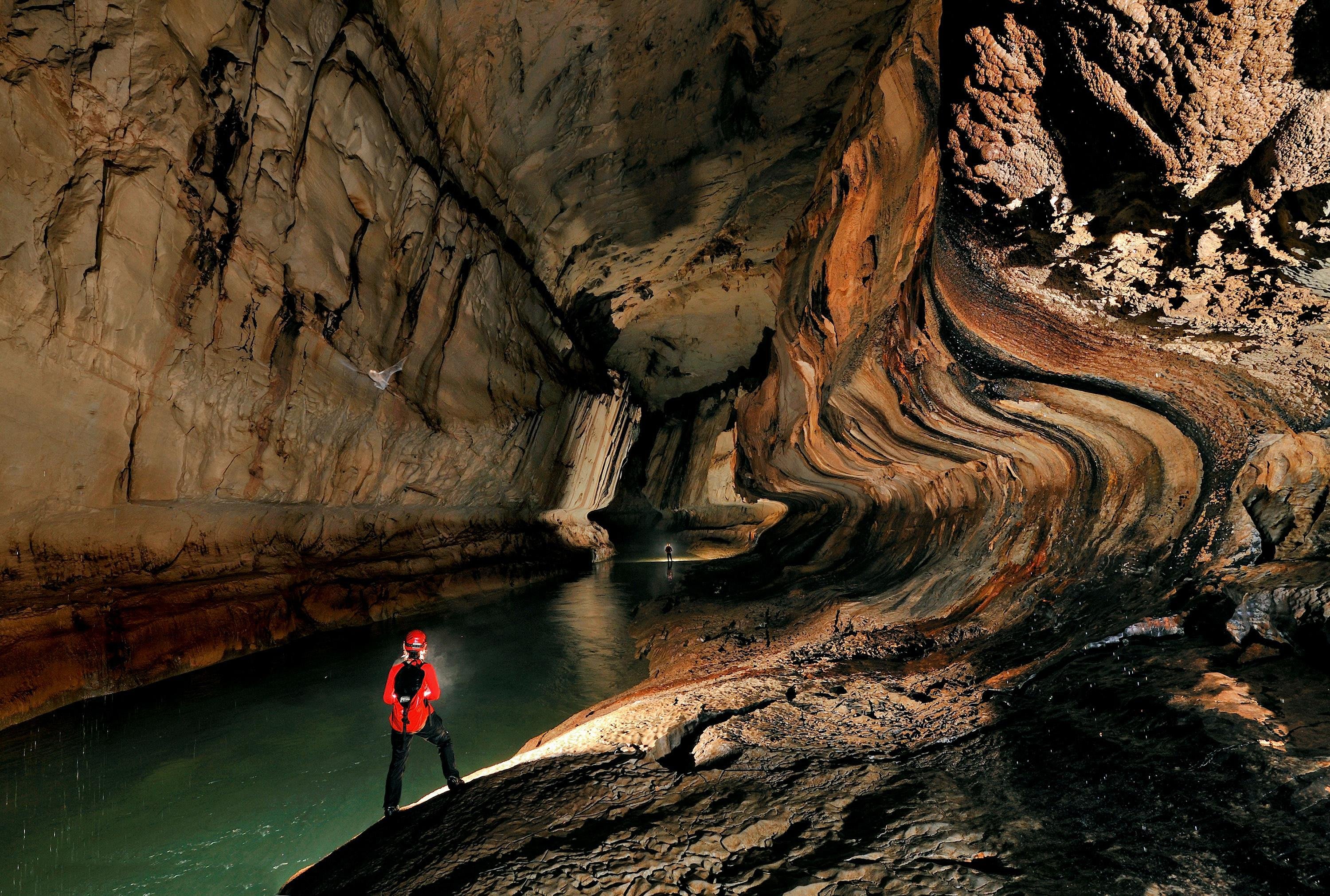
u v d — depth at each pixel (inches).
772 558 803.4
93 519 351.6
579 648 469.4
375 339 534.9
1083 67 97.4
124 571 372.5
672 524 1486.2
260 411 440.5
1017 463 319.6
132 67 305.9
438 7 495.5
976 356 220.7
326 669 394.3
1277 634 149.2
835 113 638.5
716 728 213.0
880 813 144.6
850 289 358.6
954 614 323.3
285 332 444.1
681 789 174.7
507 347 754.2
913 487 485.7
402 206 530.0
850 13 531.2
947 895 111.3
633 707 256.1
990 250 148.5
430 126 547.2
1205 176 100.7
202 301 374.3
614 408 1066.7
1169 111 93.7
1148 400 191.3
